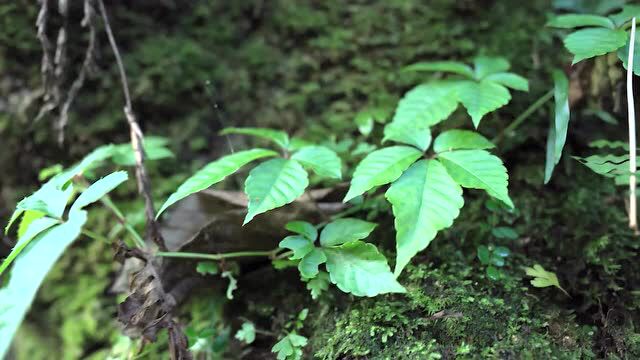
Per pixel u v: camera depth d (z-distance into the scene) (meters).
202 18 0.45
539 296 0.35
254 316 0.37
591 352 0.32
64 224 0.30
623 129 0.38
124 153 0.38
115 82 0.42
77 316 0.39
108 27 0.38
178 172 0.42
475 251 0.36
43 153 0.41
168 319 0.34
